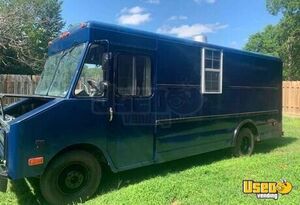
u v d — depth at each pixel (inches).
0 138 213.5
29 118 191.9
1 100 216.1
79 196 215.6
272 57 381.7
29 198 223.3
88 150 222.7
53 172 204.1
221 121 314.7
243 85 339.6
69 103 206.8
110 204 202.7
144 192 219.5
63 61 235.0
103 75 220.7
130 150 238.1
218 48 308.3
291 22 1446.9
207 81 297.0
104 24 221.6
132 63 236.8
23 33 663.1
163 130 259.8
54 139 200.8
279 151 378.6
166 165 301.7
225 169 281.6
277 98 392.5
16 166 188.1
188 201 207.8
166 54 260.1
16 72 750.5
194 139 286.7
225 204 203.5
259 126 363.9
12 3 768.9
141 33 242.2
